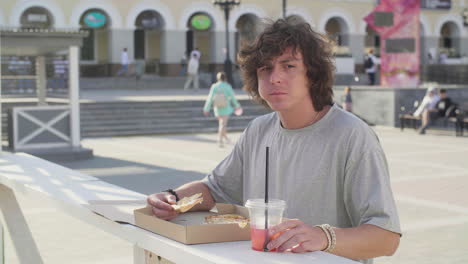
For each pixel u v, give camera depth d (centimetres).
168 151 1538
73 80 1444
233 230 208
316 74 233
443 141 1766
